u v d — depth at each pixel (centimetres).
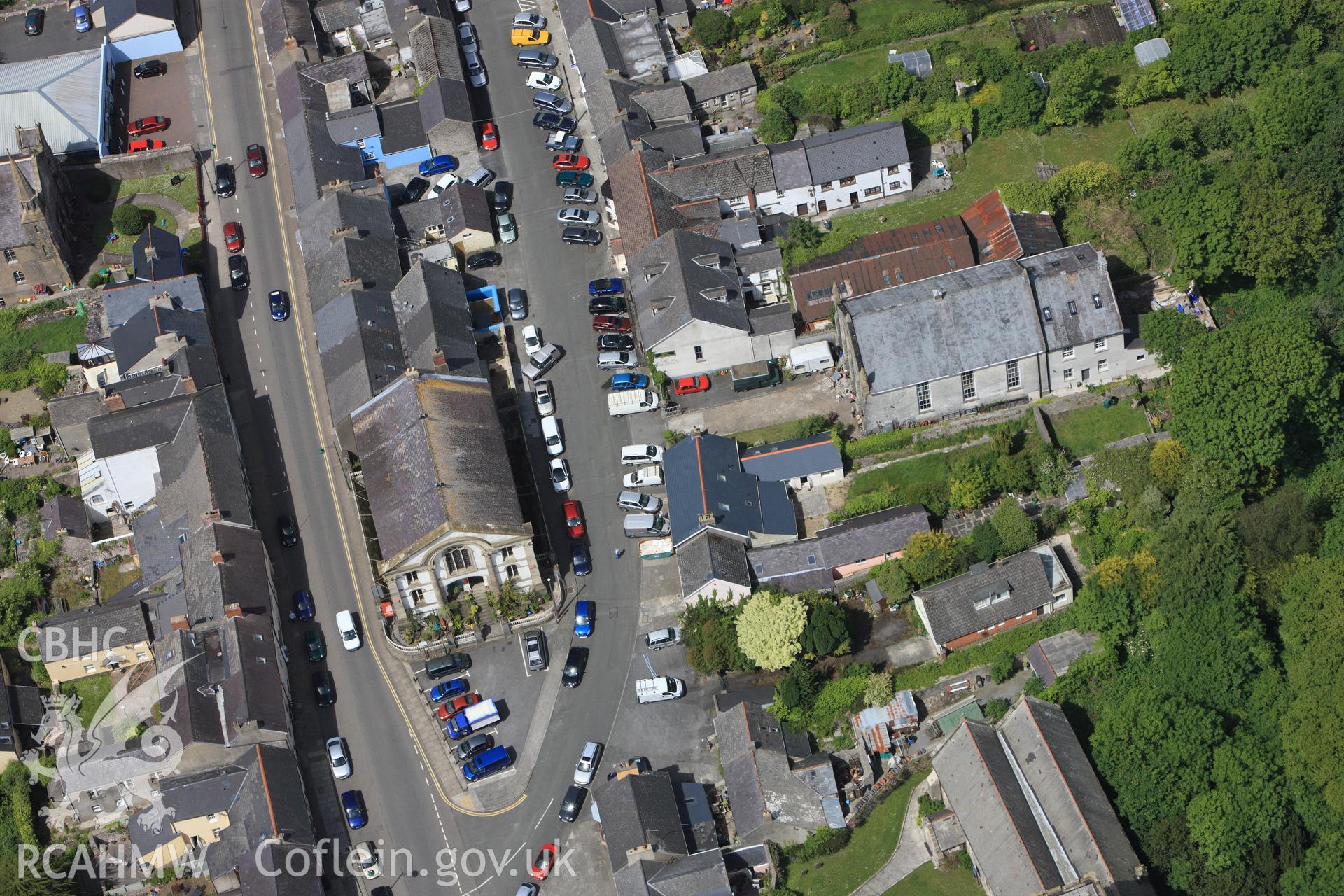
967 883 16112
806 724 17225
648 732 17500
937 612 17450
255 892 16038
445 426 18362
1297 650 16800
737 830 16525
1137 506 17988
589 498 19150
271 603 18188
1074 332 18825
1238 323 19512
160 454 19175
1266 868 15638
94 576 19062
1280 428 17950
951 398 19000
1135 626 17275
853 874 16362
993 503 18612
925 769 16925
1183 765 16150
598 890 16562
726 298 19575
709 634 17562
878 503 18525
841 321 19200
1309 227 19375
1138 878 15488
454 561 17912
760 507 18500
